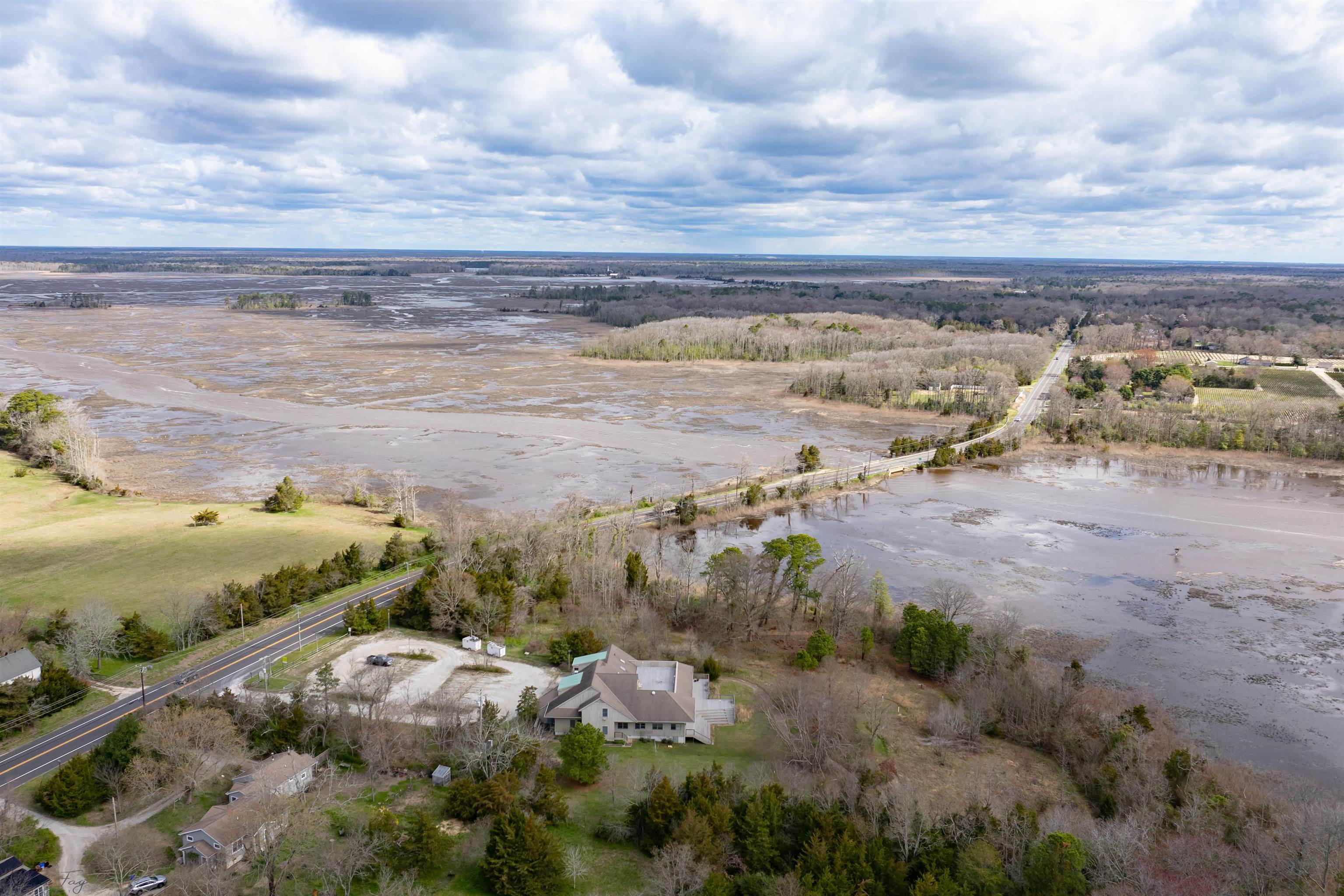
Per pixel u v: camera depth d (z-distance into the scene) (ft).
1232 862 239.30
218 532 545.44
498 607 401.49
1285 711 370.53
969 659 376.89
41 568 474.90
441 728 303.89
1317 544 584.81
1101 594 495.82
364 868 237.45
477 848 247.91
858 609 450.71
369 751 288.71
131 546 514.68
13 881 221.66
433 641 399.03
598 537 532.32
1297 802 277.03
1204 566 543.39
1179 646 430.61
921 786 291.38
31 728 315.58
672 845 232.53
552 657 375.45
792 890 217.15
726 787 265.95
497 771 276.82
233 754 286.87
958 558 552.82
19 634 374.63
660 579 473.67
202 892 219.61
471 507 625.00
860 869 225.97
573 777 284.41
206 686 348.59
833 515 640.99
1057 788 297.53
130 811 264.93
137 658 372.79
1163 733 333.62
